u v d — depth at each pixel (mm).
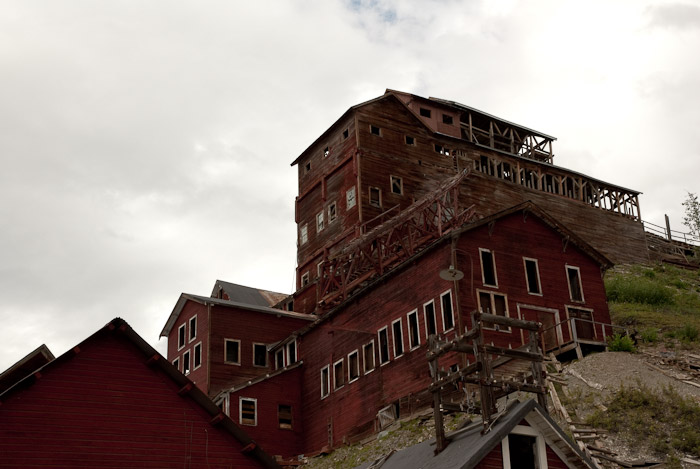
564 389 34906
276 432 48031
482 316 20844
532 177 69688
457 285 38406
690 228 81000
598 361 37312
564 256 43438
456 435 20906
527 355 20984
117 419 23938
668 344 42875
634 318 50781
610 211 73312
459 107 68000
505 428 18875
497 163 67125
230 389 47719
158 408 24578
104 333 24656
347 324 46375
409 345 40594
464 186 63125
